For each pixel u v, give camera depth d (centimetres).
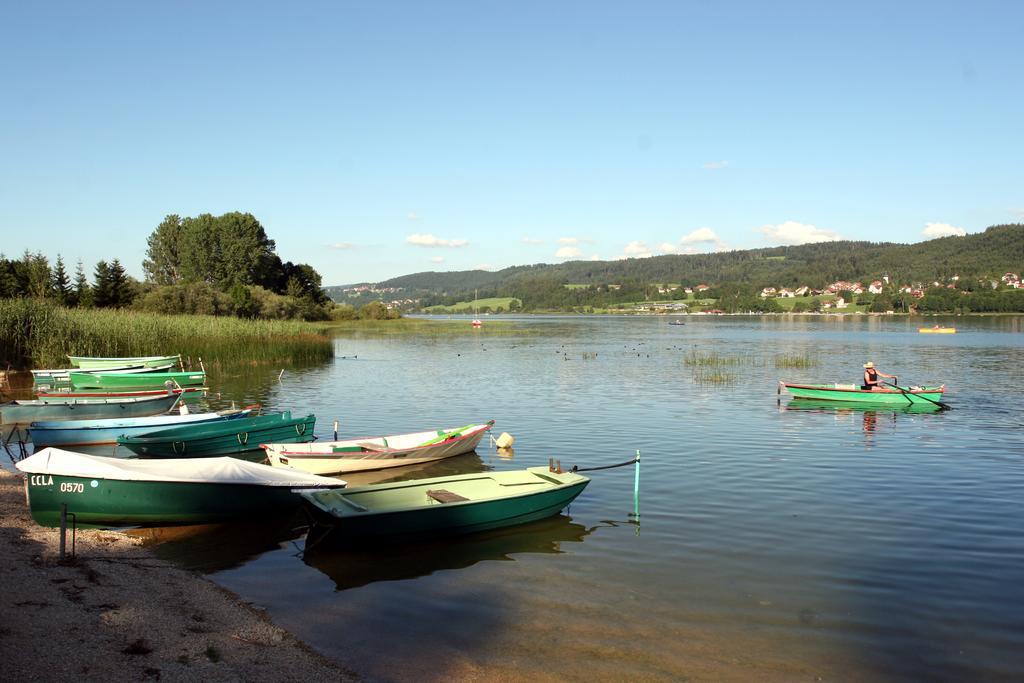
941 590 1191
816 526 1520
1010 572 1266
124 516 1503
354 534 1362
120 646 927
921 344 7519
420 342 8344
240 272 11638
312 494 1503
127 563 1283
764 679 915
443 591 1196
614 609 1121
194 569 1298
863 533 1474
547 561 1335
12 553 1261
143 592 1131
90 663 871
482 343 8144
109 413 2916
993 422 2788
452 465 2158
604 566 1305
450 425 2819
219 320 6700
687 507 1662
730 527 1520
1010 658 974
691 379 4341
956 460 2127
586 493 1788
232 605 1115
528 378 4462
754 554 1361
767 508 1650
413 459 2145
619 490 1811
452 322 15800
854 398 3272
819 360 5575
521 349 7144
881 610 1118
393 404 3375
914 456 2183
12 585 1098
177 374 3794
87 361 4238
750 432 2592
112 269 8500
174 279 12569
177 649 933
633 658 965
